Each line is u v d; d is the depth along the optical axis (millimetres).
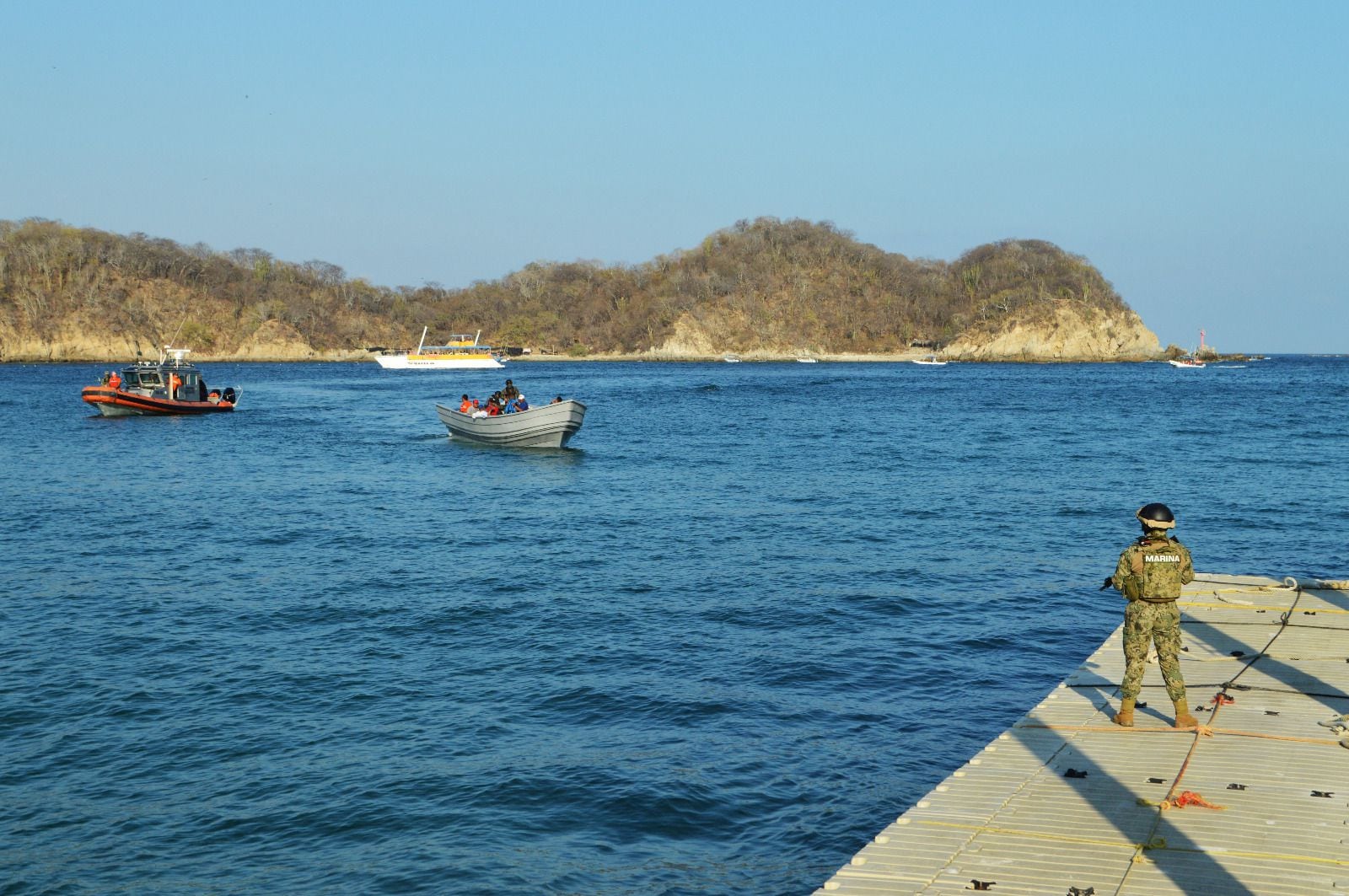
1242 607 14414
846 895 6691
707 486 34250
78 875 9305
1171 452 44031
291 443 51188
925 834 7598
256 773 11328
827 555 22500
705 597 18844
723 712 13008
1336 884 6555
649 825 10055
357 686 14102
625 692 13766
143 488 34469
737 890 8875
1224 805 7840
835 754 11672
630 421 64688
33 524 27250
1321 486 32812
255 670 14836
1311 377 151125
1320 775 8336
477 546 23984
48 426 60750
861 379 140000
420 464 41375
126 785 11070
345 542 24625
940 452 44625
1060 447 46562
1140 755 8977
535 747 11961
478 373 167375
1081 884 6703
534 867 9305
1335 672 11234
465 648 15852
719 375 158750
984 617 17422
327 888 9023
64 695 13797
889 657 15258
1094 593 18984
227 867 9414
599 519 27641
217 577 20766
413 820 10211
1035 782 8500
